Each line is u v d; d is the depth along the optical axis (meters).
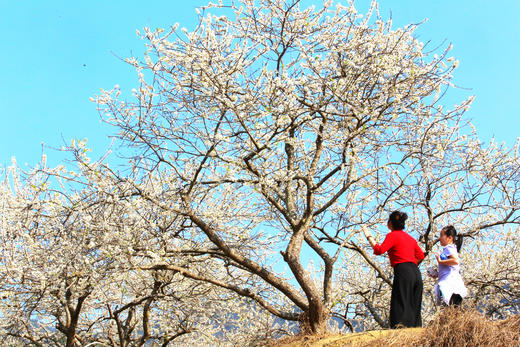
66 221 8.82
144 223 8.66
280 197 9.70
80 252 8.53
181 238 9.68
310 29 9.53
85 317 12.63
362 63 8.96
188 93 8.57
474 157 10.06
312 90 9.20
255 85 8.67
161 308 11.53
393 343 6.16
